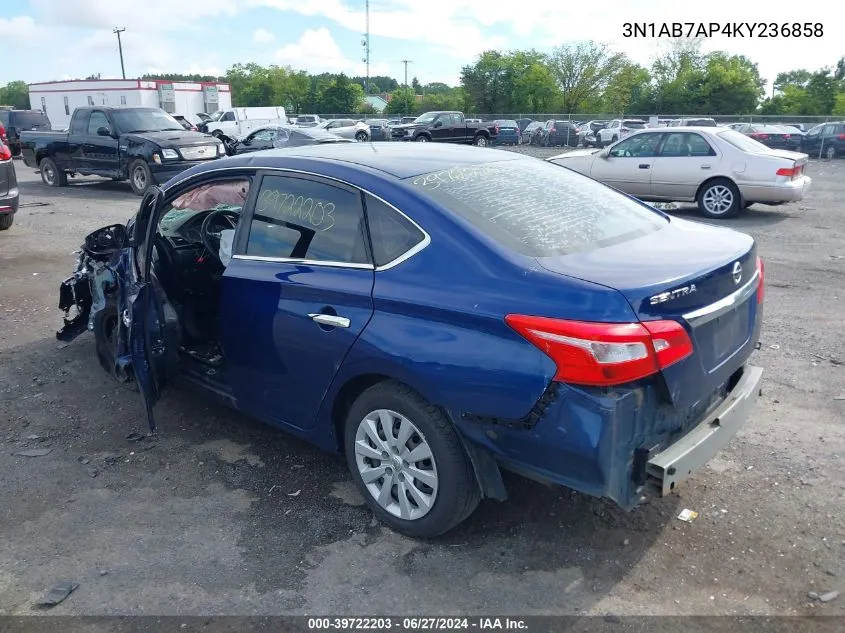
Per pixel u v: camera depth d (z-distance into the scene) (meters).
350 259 3.32
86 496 3.72
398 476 3.27
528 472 2.87
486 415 2.84
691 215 12.58
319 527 3.43
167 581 3.07
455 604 2.91
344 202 3.43
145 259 3.85
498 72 67.94
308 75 89.50
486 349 2.81
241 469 3.97
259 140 21.09
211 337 4.72
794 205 13.91
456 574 3.09
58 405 4.78
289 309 3.49
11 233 10.90
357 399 3.35
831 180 19.88
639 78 70.12
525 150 35.97
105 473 3.95
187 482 3.85
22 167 23.59
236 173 3.96
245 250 3.81
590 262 2.94
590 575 3.07
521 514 3.49
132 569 3.15
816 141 29.97
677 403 2.77
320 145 4.18
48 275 8.29
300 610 2.89
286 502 3.65
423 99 78.50
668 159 12.46
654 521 3.43
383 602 2.93
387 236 3.22
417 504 3.21
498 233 3.06
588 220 3.42
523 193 3.54
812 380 5.01
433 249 3.06
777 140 30.91
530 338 2.70
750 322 3.36
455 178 3.50
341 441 3.61
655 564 3.13
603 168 13.16
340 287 3.27
